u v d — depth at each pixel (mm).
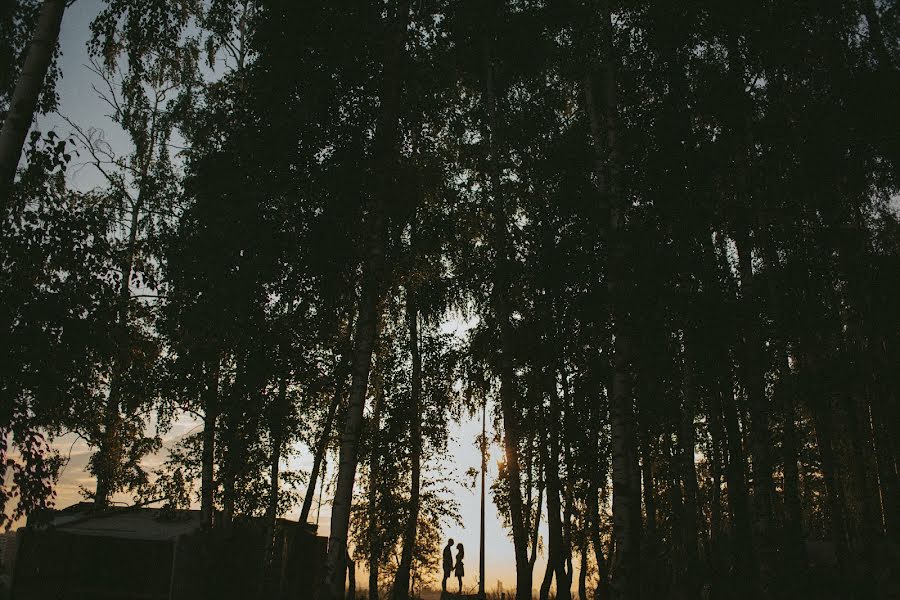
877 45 14133
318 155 14297
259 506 13297
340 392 14523
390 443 17625
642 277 11695
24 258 9781
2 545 15359
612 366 12719
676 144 12773
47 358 9828
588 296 13039
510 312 16750
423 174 14906
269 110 14383
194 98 18219
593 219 13453
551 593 25500
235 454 12953
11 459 8977
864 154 14164
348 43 14734
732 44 13453
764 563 10969
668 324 11750
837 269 14672
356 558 20984
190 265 13180
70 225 10195
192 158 15914
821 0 13648
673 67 13484
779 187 14219
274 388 13398
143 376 13445
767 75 14430
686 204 12492
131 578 17719
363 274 13836
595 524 18312
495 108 19375
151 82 18719
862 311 14898
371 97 14984
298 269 13352
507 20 19422
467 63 20297
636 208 12570
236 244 13234
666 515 22766
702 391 15836
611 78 14156
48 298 9859
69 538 16953
